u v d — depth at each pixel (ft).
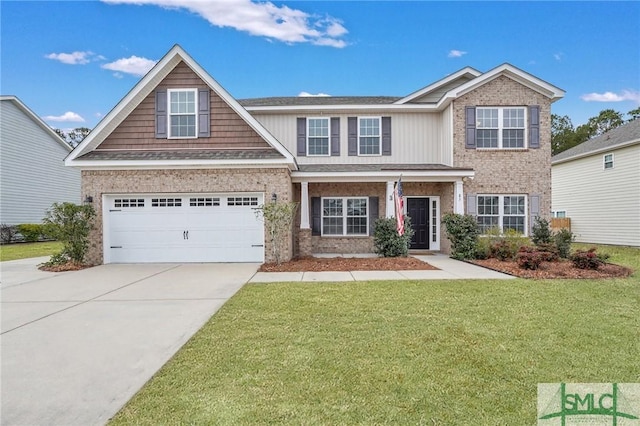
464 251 39.19
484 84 44.98
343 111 48.57
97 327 16.98
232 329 16.26
